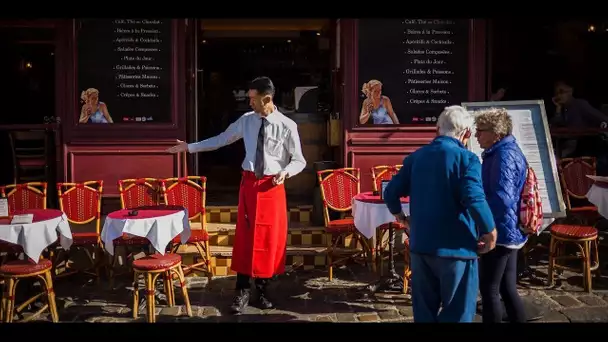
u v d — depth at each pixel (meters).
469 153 3.44
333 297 5.37
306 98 8.61
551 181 5.25
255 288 5.45
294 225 6.55
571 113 7.59
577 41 8.91
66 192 5.77
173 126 6.66
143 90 6.61
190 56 6.99
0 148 7.62
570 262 6.38
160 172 6.71
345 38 6.61
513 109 5.47
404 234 5.68
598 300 5.20
